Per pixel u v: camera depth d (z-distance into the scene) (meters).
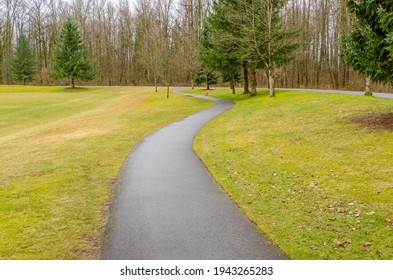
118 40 90.44
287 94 27.72
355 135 12.18
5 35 90.06
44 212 7.20
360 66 13.09
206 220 6.71
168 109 28.56
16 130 22.44
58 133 19.16
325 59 59.72
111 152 13.20
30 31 91.81
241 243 5.75
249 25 29.45
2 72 90.50
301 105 20.30
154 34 55.44
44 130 20.67
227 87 63.84
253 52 29.50
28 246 5.70
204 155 12.40
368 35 12.38
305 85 59.59
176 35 76.00
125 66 90.06
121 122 22.39
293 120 16.56
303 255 5.32
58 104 38.69
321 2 56.78
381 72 12.41
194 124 20.30
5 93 55.41
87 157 12.38
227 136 15.52
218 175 9.87
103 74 89.12
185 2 78.25
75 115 28.39
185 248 5.61
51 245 5.73
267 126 16.31
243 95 36.00
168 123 21.11
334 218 6.57
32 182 9.45
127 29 89.00
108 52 89.50
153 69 54.25
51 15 90.19
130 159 11.93
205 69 50.78
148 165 11.05
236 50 32.25
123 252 5.50
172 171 10.32
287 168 10.11
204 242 5.80
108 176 9.92
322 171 9.47
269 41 27.14
